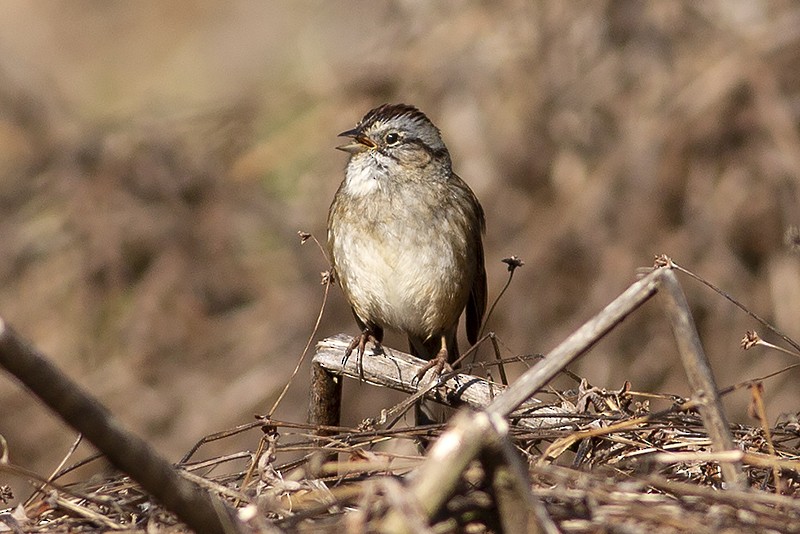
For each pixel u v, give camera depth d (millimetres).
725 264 13844
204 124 15859
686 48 14656
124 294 14844
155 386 14367
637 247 13875
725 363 13555
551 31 14727
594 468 5625
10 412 13641
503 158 14445
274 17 20672
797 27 14461
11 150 15828
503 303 13906
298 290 14711
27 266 14984
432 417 7281
